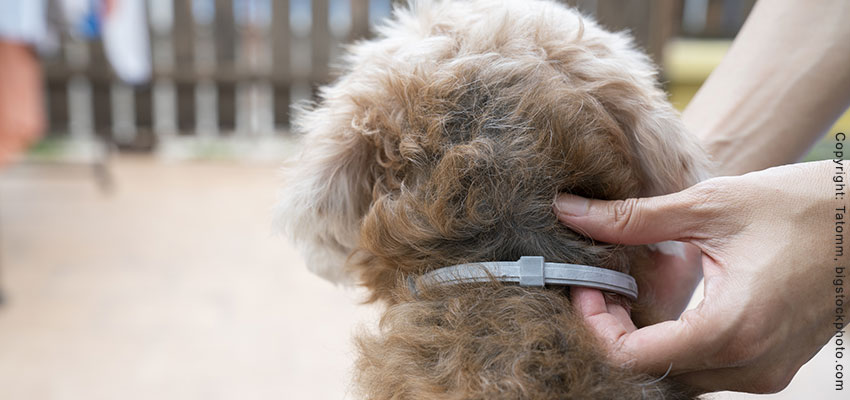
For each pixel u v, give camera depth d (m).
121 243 3.32
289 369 2.13
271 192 4.39
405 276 0.88
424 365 0.79
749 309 0.78
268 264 3.08
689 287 1.02
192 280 2.87
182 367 2.13
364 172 0.94
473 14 0.95
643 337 0.79
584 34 0.93
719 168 1.05
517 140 0.83
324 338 2.35
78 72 5.09
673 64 4.59
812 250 0.78
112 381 2.04
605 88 0.87
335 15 5.31
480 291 0.80
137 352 2.22
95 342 2.29
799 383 1.95
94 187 4.45
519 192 0.83
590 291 0.82
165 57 5.27
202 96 5.41
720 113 1.13
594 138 0.83
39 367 2.11
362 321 1.04
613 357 0.76
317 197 0.96
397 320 0.83
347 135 0.93
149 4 5.11
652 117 0.88
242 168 5.09
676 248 0.97
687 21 4.93
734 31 4.92
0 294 2.56
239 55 5.29
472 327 0.77
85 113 5.32
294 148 1.25
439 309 0.81
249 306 2.61
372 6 5.23
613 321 0.80
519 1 0.97
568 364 0.72
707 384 0.85
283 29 5.21
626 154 0.87
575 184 0.85
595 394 0.71
